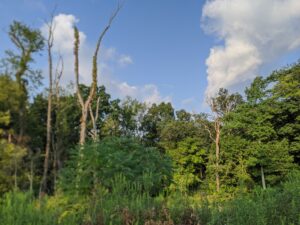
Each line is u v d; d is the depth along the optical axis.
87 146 5.53
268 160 28.55
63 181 5.08
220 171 30.53
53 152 42.00
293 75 32.00
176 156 39.44
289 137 32.03
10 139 35.00
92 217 3.87
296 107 31.17
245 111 33.09
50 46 37.44
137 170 5.25
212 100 38.88
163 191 4.93
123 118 57.50
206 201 4.40
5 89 34.28
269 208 4.05
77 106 47.19
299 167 28.25
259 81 33.00
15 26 35.69
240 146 30.86
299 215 3.72
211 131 42.81
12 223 3.56
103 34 26.08
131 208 3.98
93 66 25.92
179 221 3.84
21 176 27.77
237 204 4.27
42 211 4.04
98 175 4.94
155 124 58.78
